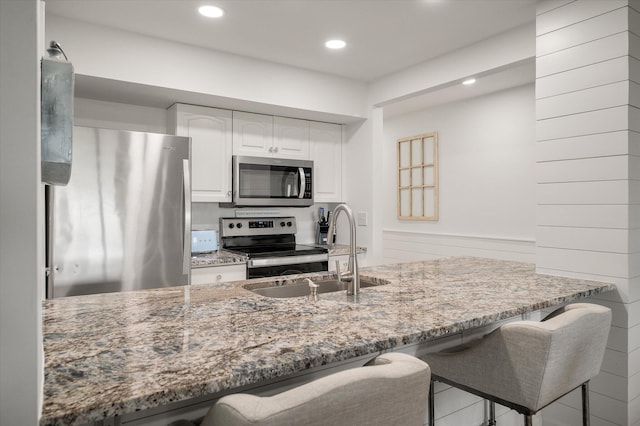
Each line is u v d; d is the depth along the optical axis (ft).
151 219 8.63
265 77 10.44
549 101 7.30
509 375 4.47
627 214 6.34
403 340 3.80
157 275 8.70
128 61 8.70
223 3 7.55
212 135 10.73
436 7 7.68
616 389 6.61
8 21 2.13
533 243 12.34
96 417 2.43
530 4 7.57
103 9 7.75
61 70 2.99
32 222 2.18
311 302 5.14
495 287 6.14
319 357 3.28
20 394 2.16
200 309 4.77
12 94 2.14
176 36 8.96
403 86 11.09
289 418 2.46
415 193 16.30
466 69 9.49
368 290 5.90
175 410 3.73
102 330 3.94
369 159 12.33
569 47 7.02
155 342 3.58
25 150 2.16
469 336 6.14
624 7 6.33
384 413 2.85
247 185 11.05
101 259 8.10
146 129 10.80
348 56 10.16
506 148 13.10
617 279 6.47
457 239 14.60
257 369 3.00
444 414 5.96
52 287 7.64
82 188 7.93
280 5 7.62
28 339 2.17
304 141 12.30
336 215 5.79
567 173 7.06
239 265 10.32
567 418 7.31
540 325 4.30
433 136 15.39
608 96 6.53
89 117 10.10
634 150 6.45
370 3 7.55
